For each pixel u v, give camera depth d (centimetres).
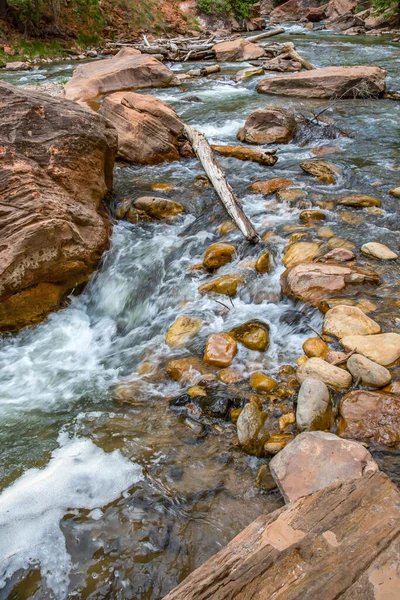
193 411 343
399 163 741
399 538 200
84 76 1330
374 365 338
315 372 345
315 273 449
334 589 182
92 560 249
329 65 1549
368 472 242
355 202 604
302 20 3184
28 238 442
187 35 2612
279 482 264
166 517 270
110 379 396
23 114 495
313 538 207
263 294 466
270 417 325
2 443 331
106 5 2391
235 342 397
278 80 1224
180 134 830
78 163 534
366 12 2742
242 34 2691
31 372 411
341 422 308
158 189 681
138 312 484
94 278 525
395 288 441
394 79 1298
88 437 331
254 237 535
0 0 2002
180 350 412
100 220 555
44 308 479
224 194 613
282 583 189
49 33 2145
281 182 676
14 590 237
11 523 269
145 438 326
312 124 942
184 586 197
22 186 456
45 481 296
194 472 296
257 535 214
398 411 306
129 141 771
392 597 178
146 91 1306
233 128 970
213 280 488
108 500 282
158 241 568
